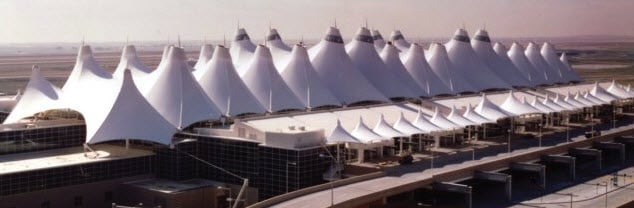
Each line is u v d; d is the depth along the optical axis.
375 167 84.75
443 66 149.25
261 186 81.88
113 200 81.75
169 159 84.88
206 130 88.31
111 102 88.19
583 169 106.88
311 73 117.81
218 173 85.69
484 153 99.69
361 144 89.62
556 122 132.75
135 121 85.88
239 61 145.50
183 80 96.38
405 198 84.06
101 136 83.62
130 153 85.69
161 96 94.69
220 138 85.19
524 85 167.00
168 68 98.19
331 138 84.62
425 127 98.31
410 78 138.75
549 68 183.00
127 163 83.00
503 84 156.62
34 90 97.56
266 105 106.00
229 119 96.56
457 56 158.50
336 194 72.94
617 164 111.50
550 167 106.19
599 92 145.12
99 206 80.50
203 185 81.94
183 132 89.44
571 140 112.75
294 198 71.25
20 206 73.88
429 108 124.62
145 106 88.00
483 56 167.88
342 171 84.62
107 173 81.06
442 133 105.50
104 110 88.00
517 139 112.94
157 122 86.94
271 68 111.88
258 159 81.88
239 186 83.75
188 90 95.69
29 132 85.50
